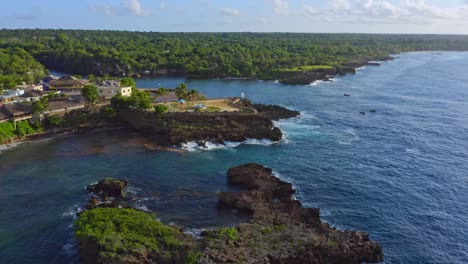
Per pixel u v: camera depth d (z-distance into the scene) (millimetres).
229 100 168750
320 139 130250
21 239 70750
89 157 112500
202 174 99688
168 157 112500
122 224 66438
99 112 146375
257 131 129250
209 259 58812
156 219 76188
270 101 195125
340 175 99625
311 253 62125
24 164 106812
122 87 164750
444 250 69062
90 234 62719
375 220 78000
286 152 116938
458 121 155125
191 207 81688
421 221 78062
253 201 80062
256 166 99500
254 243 63938
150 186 92438
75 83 189875
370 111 171625
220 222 75625
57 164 106875
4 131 124875
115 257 58219
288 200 82625
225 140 125375
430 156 114312
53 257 66000
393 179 97562
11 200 85375
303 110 174500
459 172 102250
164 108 139250
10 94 161125
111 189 87250
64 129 137250
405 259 66188
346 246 64562
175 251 61219
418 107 181125
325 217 78625
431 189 92188
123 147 121625
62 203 84188
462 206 84375
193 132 127938
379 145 124375
